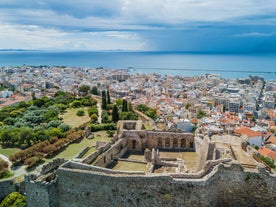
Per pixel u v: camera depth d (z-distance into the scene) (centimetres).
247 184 3838
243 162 4288
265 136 15862
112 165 5456
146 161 5597
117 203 3897
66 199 4169
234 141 5247
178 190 3741
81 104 19025
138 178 3784
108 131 12494
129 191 3831
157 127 12325
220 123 17412
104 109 16888
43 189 4150
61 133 11962
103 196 3934
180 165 5200
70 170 4066
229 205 3931
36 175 4541
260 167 3800
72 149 10706
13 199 6912
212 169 3969
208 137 5172
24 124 14162
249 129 15088
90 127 12531
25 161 9294
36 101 19688
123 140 6250
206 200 3747
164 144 6394
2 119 16038
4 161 9538
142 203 3828
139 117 15088
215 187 3847
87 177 3966
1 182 7944
